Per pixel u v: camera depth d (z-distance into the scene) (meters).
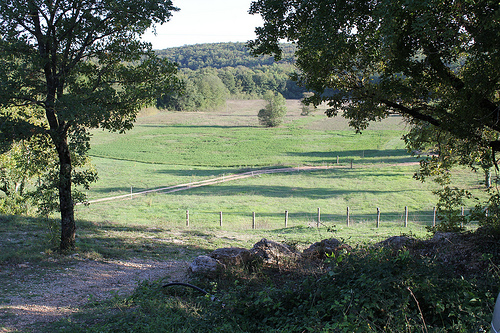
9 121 11.64
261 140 90.94
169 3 12.61
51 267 11.72
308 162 65.31
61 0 12.09
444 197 13.09
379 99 11.17
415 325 4.84
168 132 101.81
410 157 64.88
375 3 10.00
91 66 13.60
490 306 5.10
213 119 128.12
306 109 135.25
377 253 7.11
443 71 10.20
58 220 19.41
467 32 9.59
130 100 12.76
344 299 5.57
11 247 13.46
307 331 5.43
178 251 15.70
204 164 65.88
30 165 16.34
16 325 7.05
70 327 6.76
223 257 10.18
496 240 8.75
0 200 24.19
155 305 7.45
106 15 12.68
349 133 96.69
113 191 43.62
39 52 12.56
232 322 6.26
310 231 21.08
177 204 35.81
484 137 12.02
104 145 83.81
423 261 6.57
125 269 12.34
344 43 10.07
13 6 11.37
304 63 12.08
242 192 42.75
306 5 10.91
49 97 12.60
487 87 9.36
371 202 35.88
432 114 11.42
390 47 9.80
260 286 8.41
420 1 7.91
